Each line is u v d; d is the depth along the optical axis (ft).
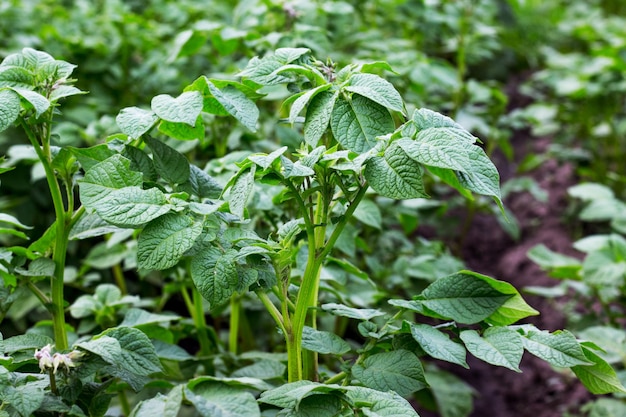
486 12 7.60
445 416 5.13
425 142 3.54
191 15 7.32
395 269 5.14
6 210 5.89
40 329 4.48
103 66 6.44
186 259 4.54
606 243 5.23
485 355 3.64
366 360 3.76
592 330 4.76
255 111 3.80
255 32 5.03
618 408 4.99
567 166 8.29
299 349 3.76
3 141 6.00
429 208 6.02
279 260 3.72
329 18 6.09
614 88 7.55
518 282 6.82
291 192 3.68
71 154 3.87
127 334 3.67
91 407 3.71
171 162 3.92
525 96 9.77
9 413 3.53
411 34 7.96
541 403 5.57
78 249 5.96
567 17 12.16
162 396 3.53
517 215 7.88
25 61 3.89
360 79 3.70
